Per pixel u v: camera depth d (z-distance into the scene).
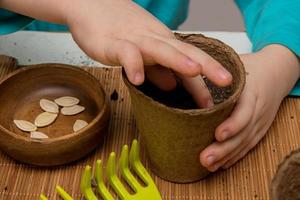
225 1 1.17
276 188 0.47
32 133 0.60
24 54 0.68
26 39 0.70
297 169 0.48
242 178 0.58
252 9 0.74
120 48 0.53
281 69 0.63
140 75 0.52
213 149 0.55
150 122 0.53
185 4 0.89
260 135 0.60
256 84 0.60
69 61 0.67
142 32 0.56
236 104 0.55
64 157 0.58
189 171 0.57
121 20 0.57
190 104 0.56
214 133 0.54
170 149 0.55
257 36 0.69
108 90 0.65
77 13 0.59
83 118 0.62
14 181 0.58
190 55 0.52
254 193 0.57
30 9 0.63
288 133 0.61
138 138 0.61
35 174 0.58
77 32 0.59
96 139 0.58
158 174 0.58
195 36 0.56
